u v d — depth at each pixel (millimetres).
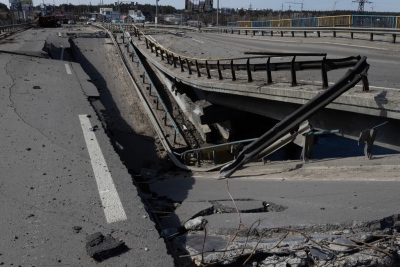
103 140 8250
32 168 6703
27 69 16469
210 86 14664
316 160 9062
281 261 4336
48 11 99938
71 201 5516
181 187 8422
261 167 9766
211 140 19891
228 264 4434
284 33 44281
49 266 4098
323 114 10578
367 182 6582
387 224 4957
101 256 4250
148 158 14906
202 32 54031
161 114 20891
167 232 5301
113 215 5141
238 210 5906
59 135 8484
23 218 5055
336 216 5164
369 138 8141
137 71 26250
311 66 10289
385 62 15625
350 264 4258
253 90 12086
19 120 9445
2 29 37656
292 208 5789
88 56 29375
